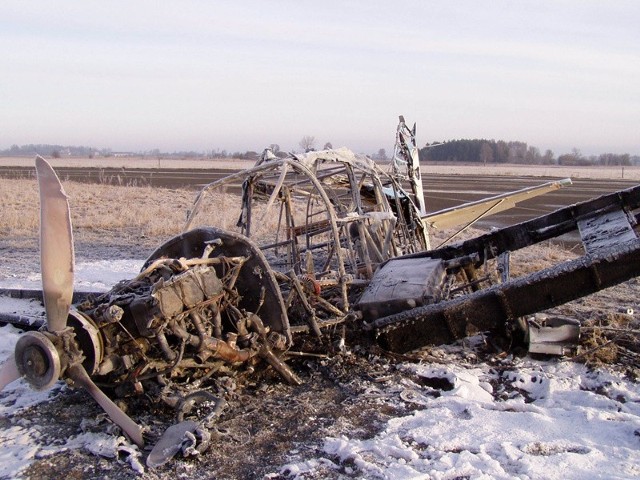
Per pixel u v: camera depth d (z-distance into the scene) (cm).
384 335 686
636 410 559
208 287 554
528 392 621
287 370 629
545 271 642
